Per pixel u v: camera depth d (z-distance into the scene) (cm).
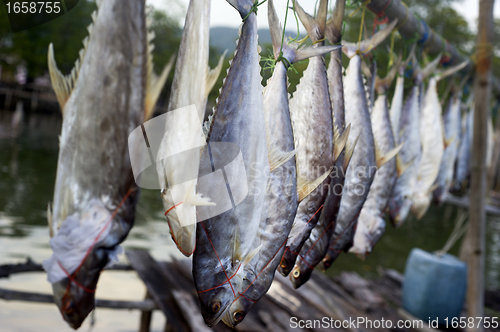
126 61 128
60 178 134
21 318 499
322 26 160
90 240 132
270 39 150
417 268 512
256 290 133
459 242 1215
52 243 133
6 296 365
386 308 518
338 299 504
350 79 201
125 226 136
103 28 127
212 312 123
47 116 4291
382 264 925
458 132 419
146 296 531
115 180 132
